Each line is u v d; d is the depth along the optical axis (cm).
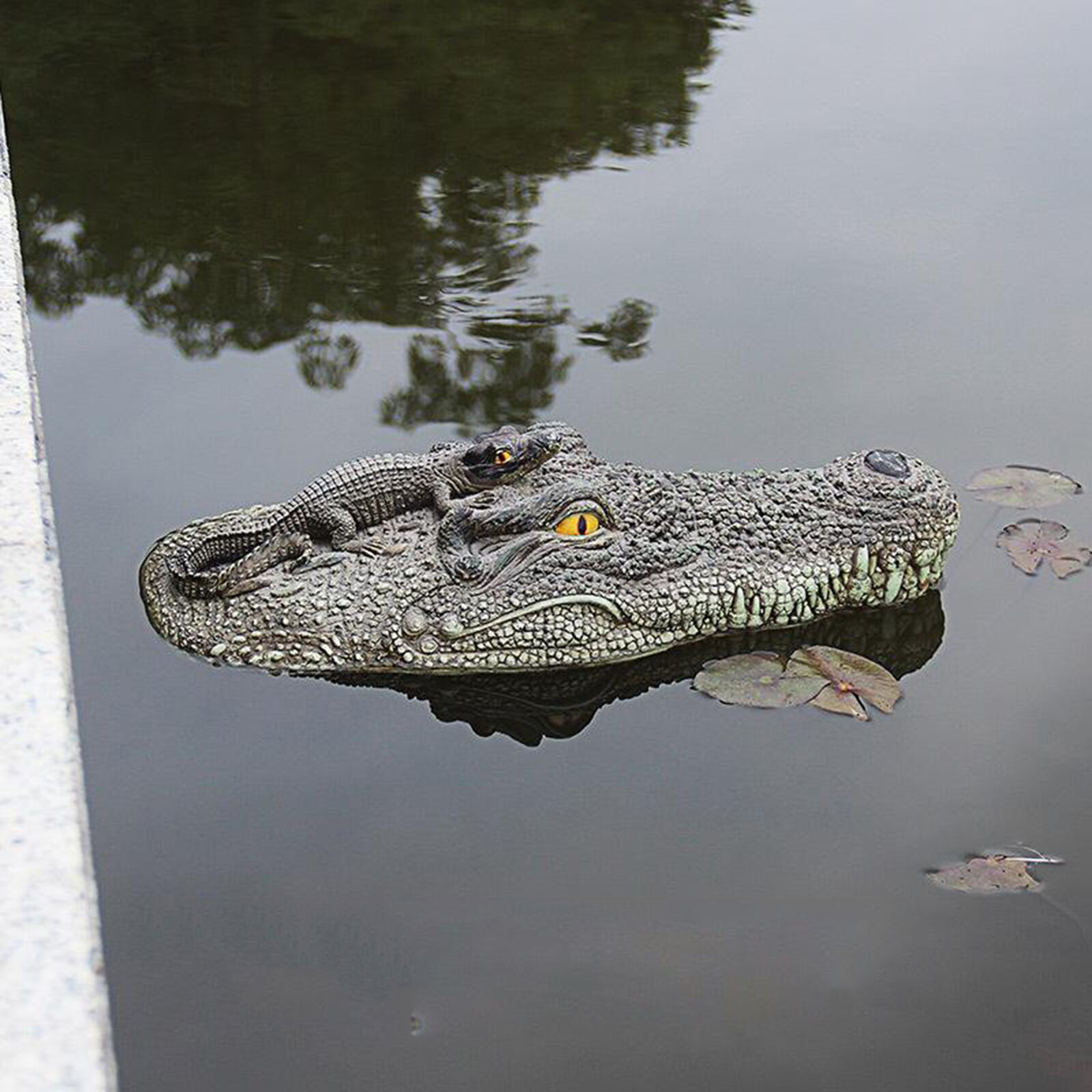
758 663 393
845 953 297
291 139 698
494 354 528
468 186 658
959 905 309
